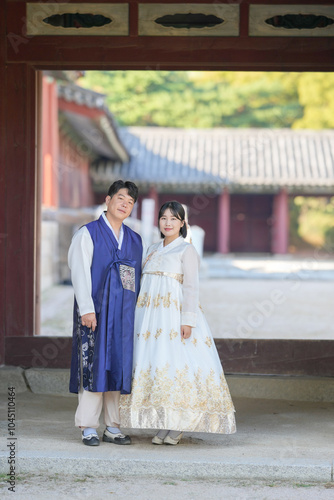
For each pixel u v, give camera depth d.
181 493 3.52
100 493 3.50
